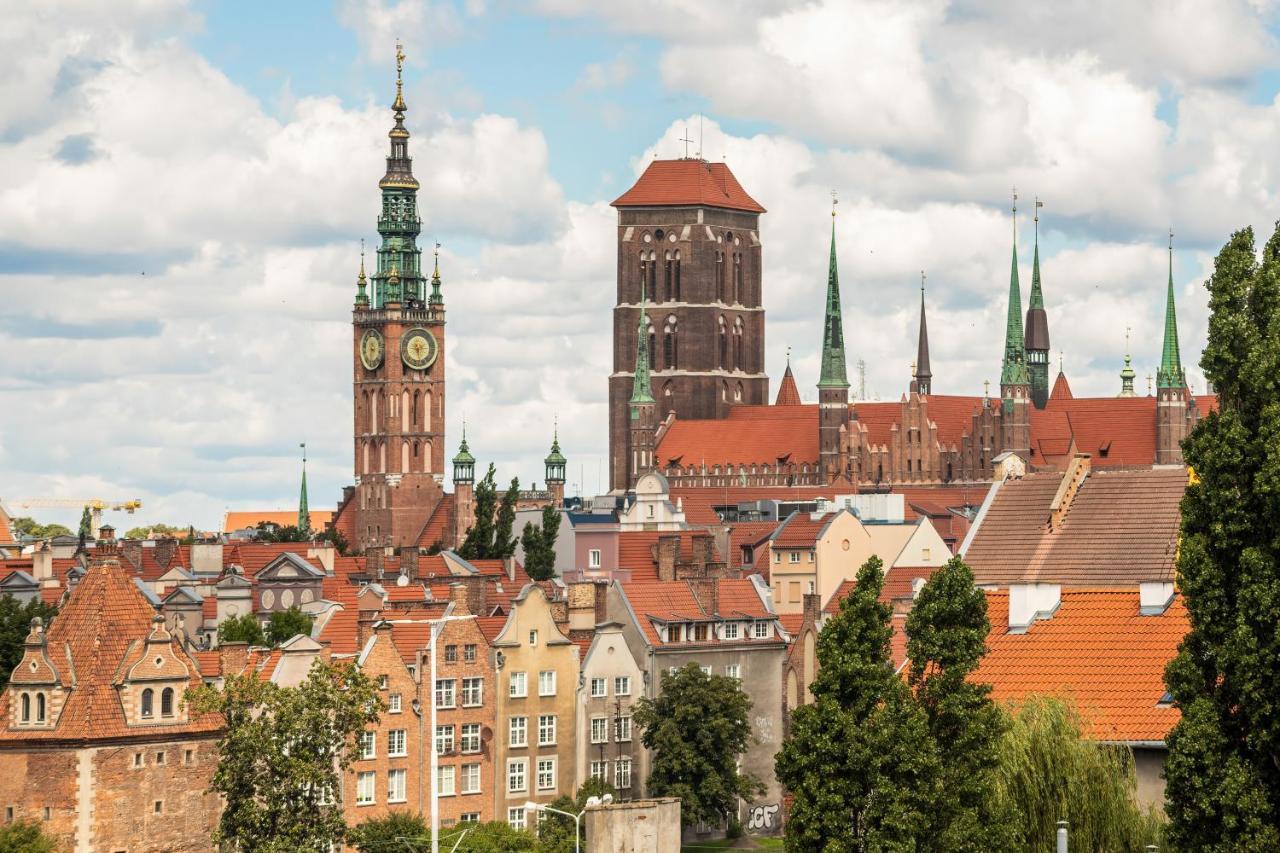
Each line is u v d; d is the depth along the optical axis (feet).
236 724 583.99
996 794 487.20
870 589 493.36
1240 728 455.22
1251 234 474.08
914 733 480.64
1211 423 466.70
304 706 586.45
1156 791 517.96
